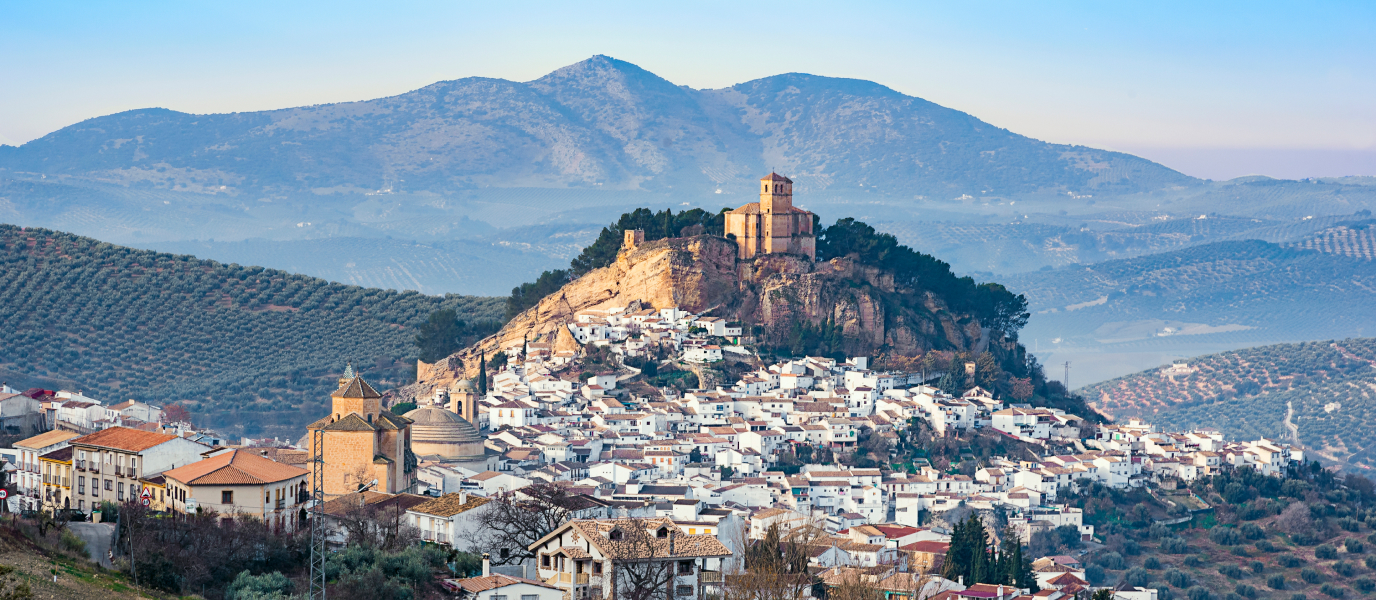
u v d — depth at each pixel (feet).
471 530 604.49
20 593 394.73
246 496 561.84
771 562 576.61
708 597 499.92
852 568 613.11
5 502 565.12
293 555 540.52
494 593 492.13
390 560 528.22
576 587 492.95
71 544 504.84
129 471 599.16
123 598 465.88
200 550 516.32
